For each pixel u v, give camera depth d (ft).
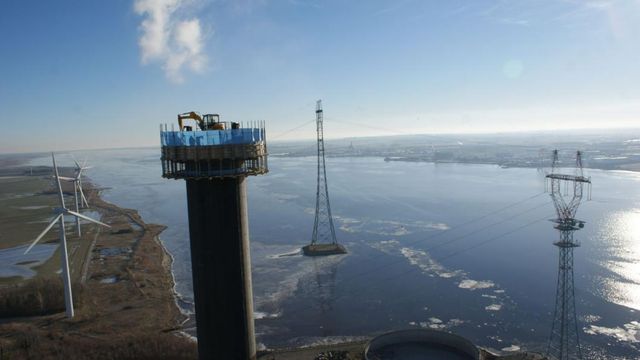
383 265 311.68
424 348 116.78
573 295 226.17
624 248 321.93
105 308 247.91
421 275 290.76
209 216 77.05
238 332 79.97
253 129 78.07
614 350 192.44
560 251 305.94
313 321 231.09
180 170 75.46
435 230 400.26
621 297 242.37
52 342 200.64
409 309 241.35
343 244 364.99
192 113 83.97
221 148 74.79
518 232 383.24
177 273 316.40
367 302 251.80
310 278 290.76
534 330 213.46
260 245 370.53
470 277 284.41
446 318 229.66
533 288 262.67
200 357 81.10
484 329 216.54
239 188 78.79
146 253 360.89
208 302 78.64
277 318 235.40
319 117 382.63
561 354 181.47
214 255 77.71
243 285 80.12
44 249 392.06
